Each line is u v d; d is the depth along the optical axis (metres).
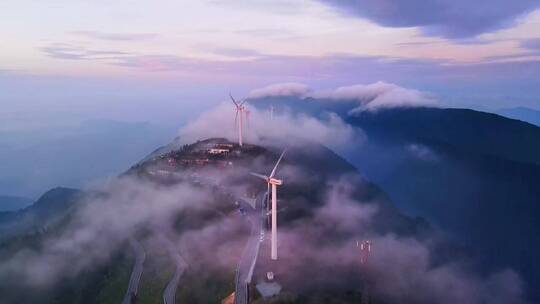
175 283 130.88
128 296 133.38
